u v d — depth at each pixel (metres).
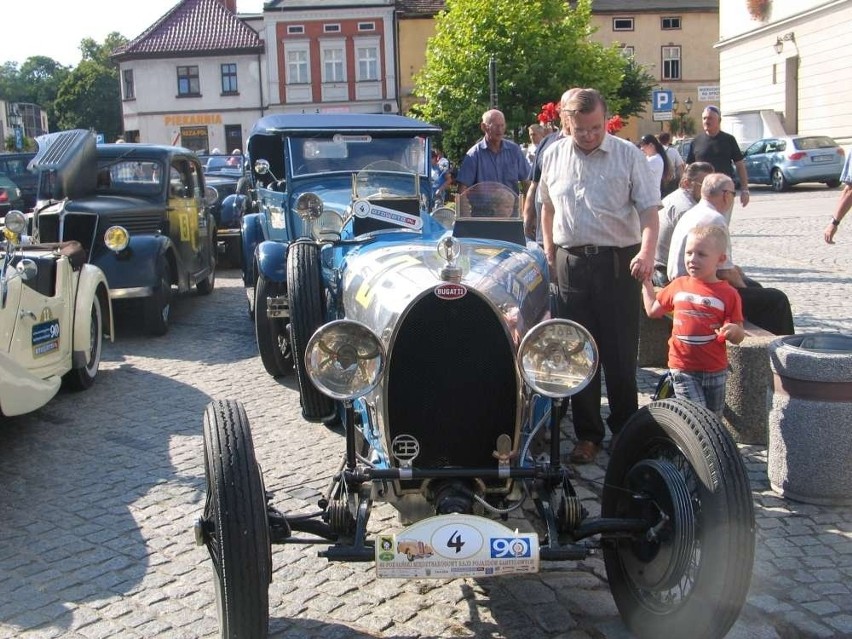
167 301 9.55
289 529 3.46
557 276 5.51
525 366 3.56
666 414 3.55
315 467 5.62
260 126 8.57
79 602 4.07
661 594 3.57
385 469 3.58
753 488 5.16
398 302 3.84
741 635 3.69
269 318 7.35
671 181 11.66
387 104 48.25
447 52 27.03
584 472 5.41
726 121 33.12
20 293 6.17
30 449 6.10
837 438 4.80
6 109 81.38
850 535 4.55
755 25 32.34
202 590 4.17
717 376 5.07
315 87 48.44
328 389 3.52
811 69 29.33
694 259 4.98
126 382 7.75
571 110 5.09
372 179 6.77
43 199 9.50
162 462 5.81
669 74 51.12
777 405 5.03
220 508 3.17
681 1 50.56
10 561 4.48
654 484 3.52
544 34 27.33
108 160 10.18
